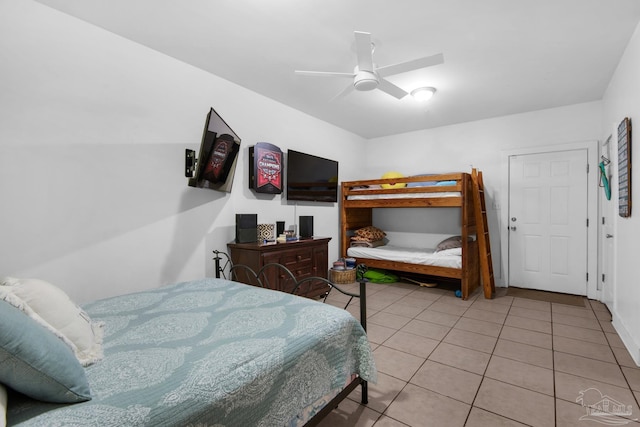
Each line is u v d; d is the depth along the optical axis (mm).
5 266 1923
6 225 1925
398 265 4336
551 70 2965
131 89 2490
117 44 2408
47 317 1091
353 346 1618
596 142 3770
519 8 2059
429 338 2666
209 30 2336
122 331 1386
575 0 1979
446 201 3936
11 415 823
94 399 889
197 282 2305
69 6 2070
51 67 2094
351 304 3604
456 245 4105
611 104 3193
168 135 2734
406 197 4301
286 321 1493
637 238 2295
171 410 867
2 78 1910
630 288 2449
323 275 3795
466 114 4281
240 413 1015
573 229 3943
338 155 4914
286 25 2262
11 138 1940
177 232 2812
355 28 2283
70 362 899
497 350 2432
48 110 2082
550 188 4078
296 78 3180
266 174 3574
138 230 2545
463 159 4680
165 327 1429
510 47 2549
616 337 2660
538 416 1661
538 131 4129
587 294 3842
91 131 2279
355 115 4344
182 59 2797
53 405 866
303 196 4109
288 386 1192
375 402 1797
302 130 4195
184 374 1012
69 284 2176
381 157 5504
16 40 1954
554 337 2666
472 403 1779
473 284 4199
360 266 1818
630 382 1971
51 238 2100
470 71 2979
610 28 2287
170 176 2756
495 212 4445
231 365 1073
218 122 2670
